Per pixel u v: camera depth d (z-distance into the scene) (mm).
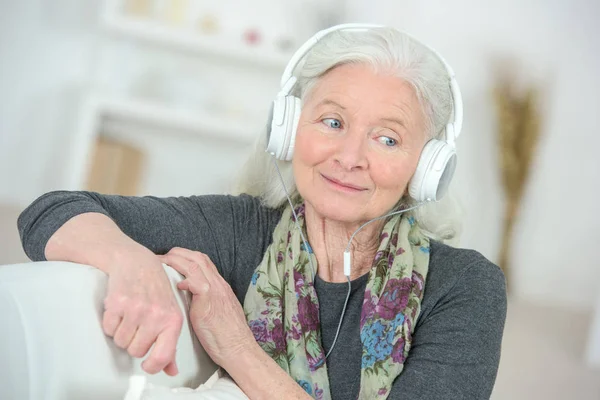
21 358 803
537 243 5684
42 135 5414
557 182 5656
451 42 5617
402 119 1241
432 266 1324
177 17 5316
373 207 1271
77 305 915
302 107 1296
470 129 5621
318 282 1333
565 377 3730
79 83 5398
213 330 1142
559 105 5637
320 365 1270
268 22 5434
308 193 1280
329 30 1303
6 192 5383
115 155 5027
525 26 5617
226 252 1354
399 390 1188
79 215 1128
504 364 3785
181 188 5402
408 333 1238
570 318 5180
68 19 5371
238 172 1512
